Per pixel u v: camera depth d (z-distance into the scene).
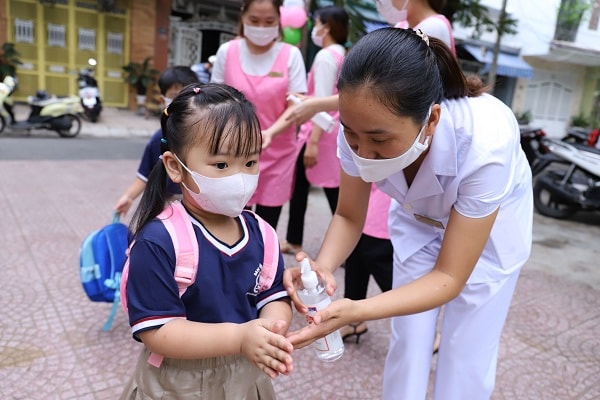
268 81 3.00
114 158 7.94
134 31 13.23
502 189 1.41
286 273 1.41
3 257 3.56
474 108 1.44
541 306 3.41
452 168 1.40
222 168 1.23
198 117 1.21
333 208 3.59
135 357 2.47
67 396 2.15
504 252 1.67
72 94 13.23
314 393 2.31
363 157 1.28
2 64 12.06
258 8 2.78
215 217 1.33
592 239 5.22
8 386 2.19
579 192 5.64
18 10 12.23
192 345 1.17
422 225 1.79
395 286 1.89
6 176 6.01
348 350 2.69
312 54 5.44
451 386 1.78
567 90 16.17
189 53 13.98
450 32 2.28
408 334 1.77
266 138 2.60
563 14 13.42
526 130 6.75
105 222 4.52
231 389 1.33
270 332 1.12
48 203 5.00
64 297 3.03
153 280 1.19
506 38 14.09
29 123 9.23
